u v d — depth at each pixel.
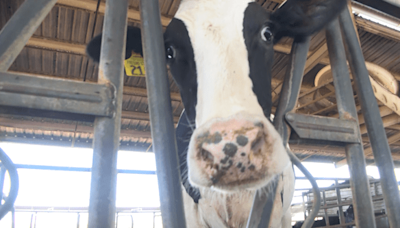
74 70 7.27
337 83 1.46
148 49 1.09
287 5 1.78
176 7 5.82
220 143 1.07
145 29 1.11
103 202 0.91
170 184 0.98
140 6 1.14
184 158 1.98
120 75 1.03
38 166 3.74
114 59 1.03
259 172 1.11
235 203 1.68
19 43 0.97
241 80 1.35
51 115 0.96
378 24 6.42
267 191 1.14
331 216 5.65
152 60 1.08
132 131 9.70
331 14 1.55
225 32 1.57
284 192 1.98
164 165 1.00
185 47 1.65
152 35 1.10
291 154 1.83
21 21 0.98
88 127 8.80
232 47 1.50
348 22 1.61
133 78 7.59
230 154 1.07
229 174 1.10
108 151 0.95
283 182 1.94
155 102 1.05
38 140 9.68
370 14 5.32
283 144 1.20
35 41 6.14
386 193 1.40
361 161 1.34
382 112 8.55
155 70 1.07
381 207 4.79
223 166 1.09
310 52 7.04
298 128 1.22
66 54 6.70
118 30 1.06
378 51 7.66
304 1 1.70
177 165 1.01
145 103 8.58
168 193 0.98
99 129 0.96
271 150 1.13
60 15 5.77
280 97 1.30
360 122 9.23
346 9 1.61
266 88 1.59
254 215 1.12
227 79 1.34
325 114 9.76
